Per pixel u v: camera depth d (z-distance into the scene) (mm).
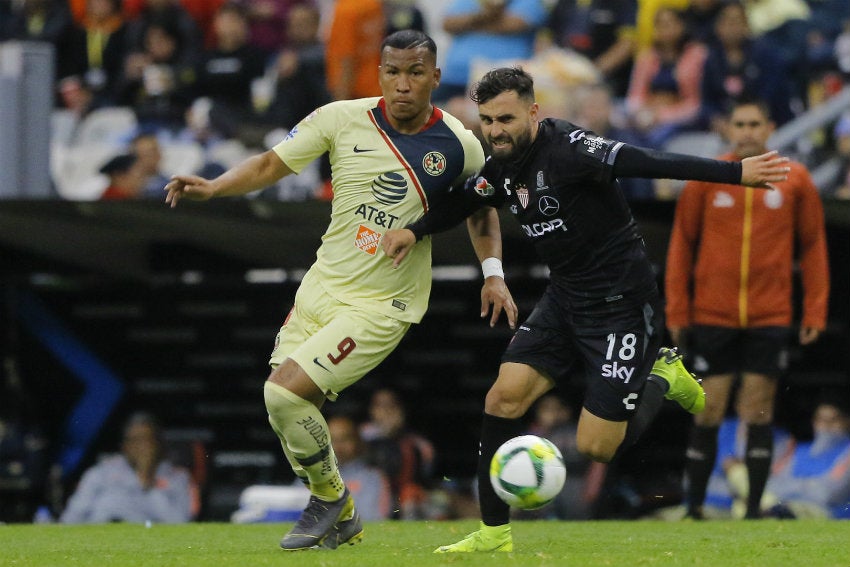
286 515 41312
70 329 49594
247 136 47938
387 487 41312
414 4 52312
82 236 43875
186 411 49688
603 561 19266
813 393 46688
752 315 31953
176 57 51719
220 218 41156
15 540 26109
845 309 45312
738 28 46875
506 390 21391
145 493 41875
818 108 45375
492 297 22125
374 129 21625
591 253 21203
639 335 21562
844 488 40188
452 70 49531
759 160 19875
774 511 39281
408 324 21734
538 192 20891
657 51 47469
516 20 49281
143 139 45531
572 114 46000
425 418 49188
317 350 20891
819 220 32062
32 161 43438
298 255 45375
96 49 53281
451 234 41594
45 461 46844
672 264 32375
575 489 40406
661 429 46438
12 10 55281
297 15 49094
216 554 21609
